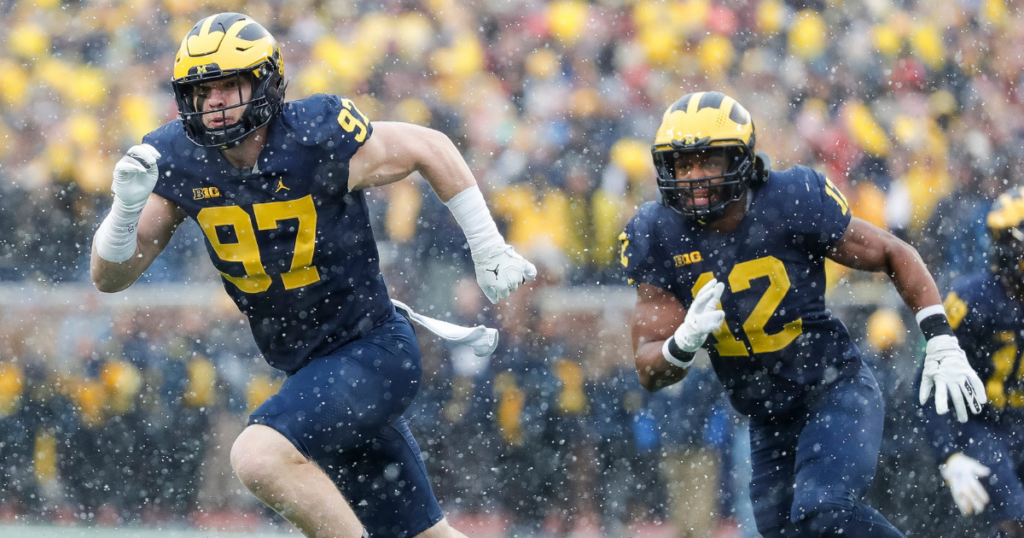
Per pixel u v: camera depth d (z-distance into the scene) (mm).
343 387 10828
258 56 10367
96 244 10742
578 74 26062
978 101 28672
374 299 11469
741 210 12492
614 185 24906
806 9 27797
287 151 10500
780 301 12602
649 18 26844
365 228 11273
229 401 21172
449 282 22078
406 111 25672
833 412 12578
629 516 20234
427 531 12133
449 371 21062
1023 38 29469
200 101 10492
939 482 19781
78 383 21078
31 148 24719
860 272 22469
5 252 23875
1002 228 15125
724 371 13250
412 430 20672
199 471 20891
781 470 13430
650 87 26359
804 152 26750
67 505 20547
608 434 20797
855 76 27750
